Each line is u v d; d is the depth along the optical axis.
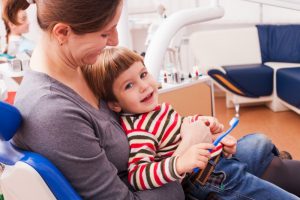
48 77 0.65
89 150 0.61
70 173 0.60
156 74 1.00
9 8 1.23
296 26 3.14
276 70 2.89
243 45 3.26
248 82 2.92
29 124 0.59
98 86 0.82
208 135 0.84
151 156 0.78
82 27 0.56
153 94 0.86
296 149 2.21
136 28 3.34
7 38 1.89
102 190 0.62
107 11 0.56
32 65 0.70
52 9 0.55
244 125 2.68
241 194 0.82
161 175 0.70
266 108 3.06
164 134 0.84
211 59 3.22
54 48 0.63
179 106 1.46
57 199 0.58
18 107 0.62
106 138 0.70
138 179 0.73
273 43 3.24
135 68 0.82
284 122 2.69
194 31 3.52
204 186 0.84
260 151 0.96
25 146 0.62
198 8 1.09
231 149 0.90
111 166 0.66
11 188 0.58
